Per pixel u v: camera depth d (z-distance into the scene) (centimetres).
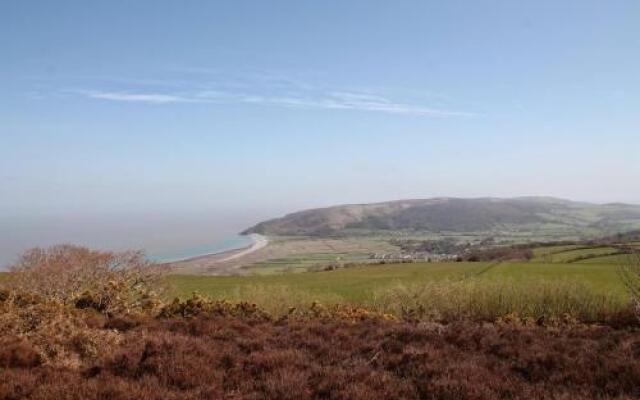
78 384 866
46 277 2130
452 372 978
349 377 940
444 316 2811
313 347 1209
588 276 4509
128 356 1038
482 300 2869
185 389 893
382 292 3209
